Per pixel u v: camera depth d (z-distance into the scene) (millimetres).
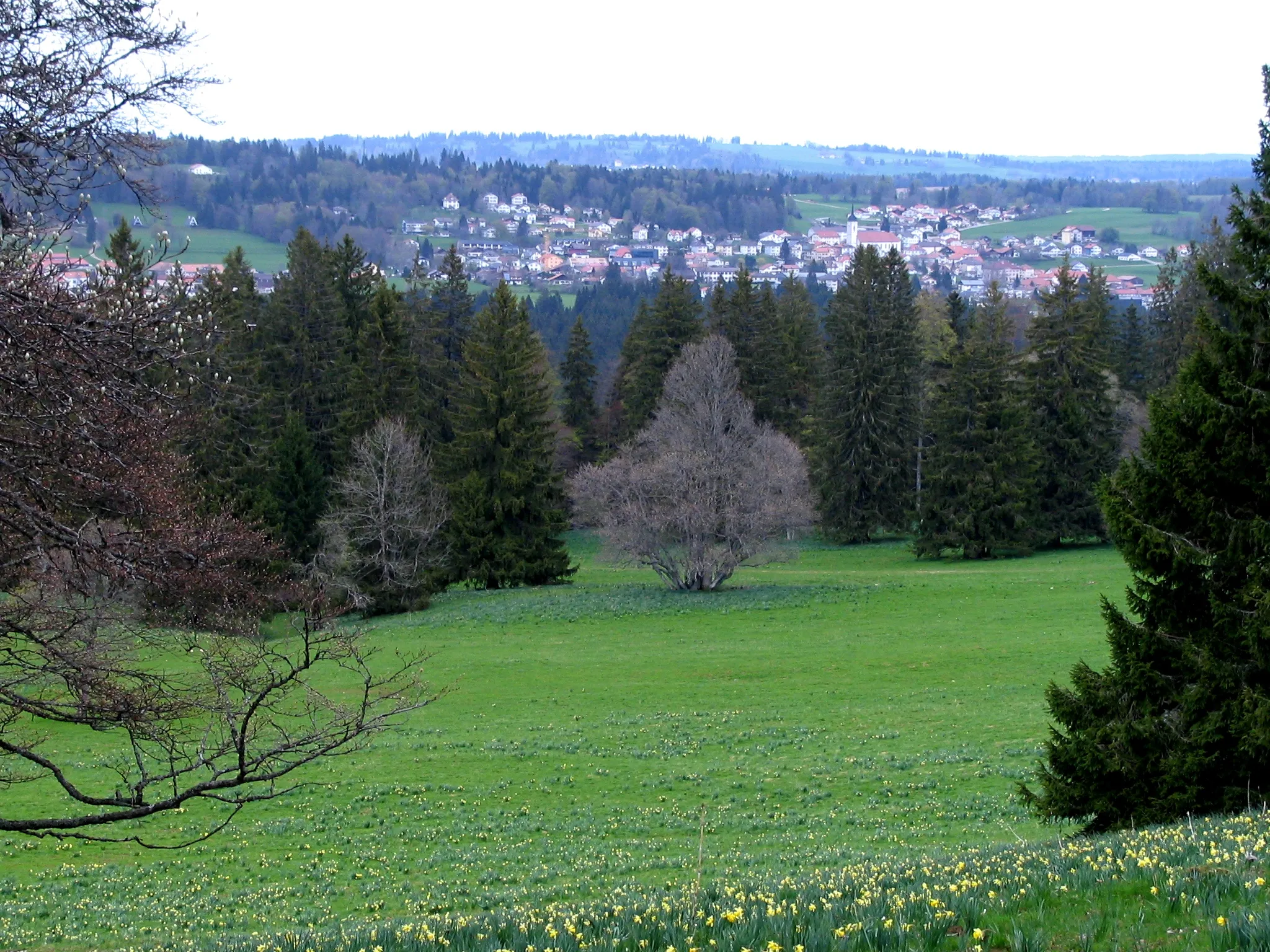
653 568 60156
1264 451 15031
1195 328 16891
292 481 56188
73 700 12086
